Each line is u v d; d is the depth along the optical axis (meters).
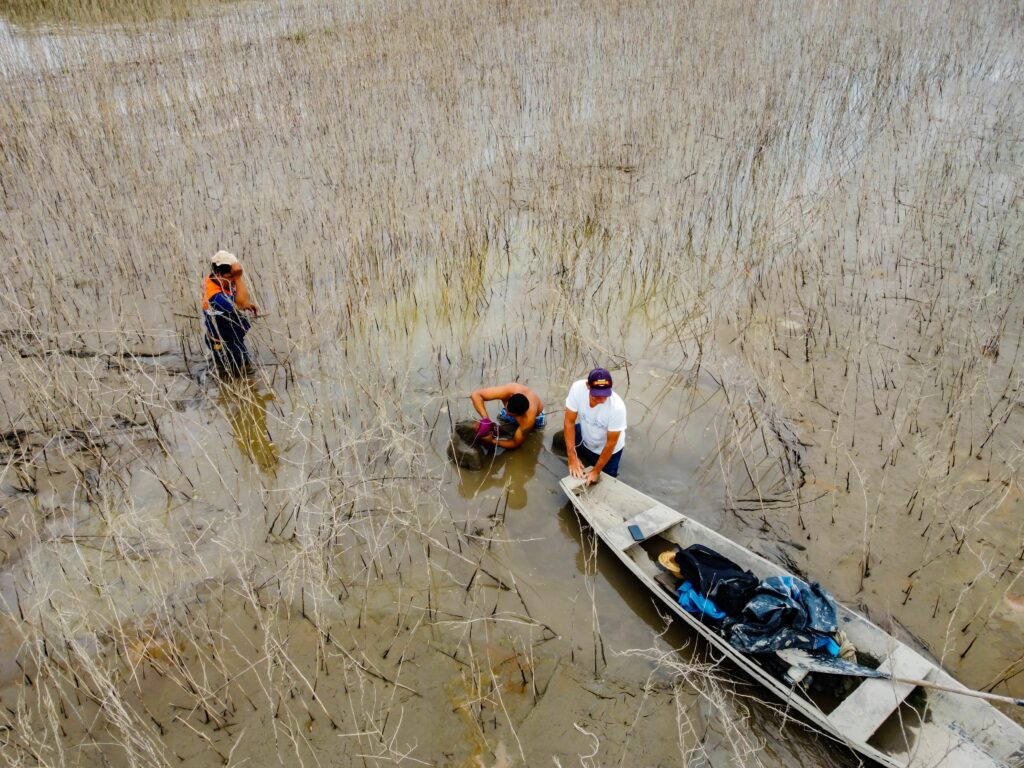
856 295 8.55
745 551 5.05
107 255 9.05
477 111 13.53
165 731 4.13
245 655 4.55
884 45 16.81
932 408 6.69
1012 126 12.82
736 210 10.38
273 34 17.95
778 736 4.14
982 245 9.30
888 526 5.50
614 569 5.21
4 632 4.57
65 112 12.20
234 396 6.91
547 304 8.53
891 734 4.01
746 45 16.33
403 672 4.49
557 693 4.38
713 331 7.84
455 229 9.21
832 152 12.09
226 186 10.70
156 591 4.91
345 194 9.84
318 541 4.93
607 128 12.30
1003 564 5.13
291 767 3.98
